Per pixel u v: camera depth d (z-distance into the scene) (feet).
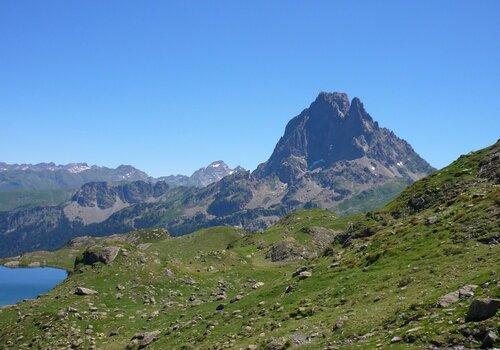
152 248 511.40
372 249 196.85
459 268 131.44
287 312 155.12
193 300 249.75
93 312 219.20
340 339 107.24
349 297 146.72
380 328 104.12
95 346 182.29
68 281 267.59
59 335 193.47
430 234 178.70
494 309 83.25
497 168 223.71
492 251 135.54
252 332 145.89
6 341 195.52
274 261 395.55
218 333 159.84
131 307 234.38
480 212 174.81
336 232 472.03
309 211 602.03
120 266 281.33
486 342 75.41
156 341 174.40
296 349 111.45
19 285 469.16
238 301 199.72
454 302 99.50
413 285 132.46
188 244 532.73
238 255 398.62
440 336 83.05
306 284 183.62
